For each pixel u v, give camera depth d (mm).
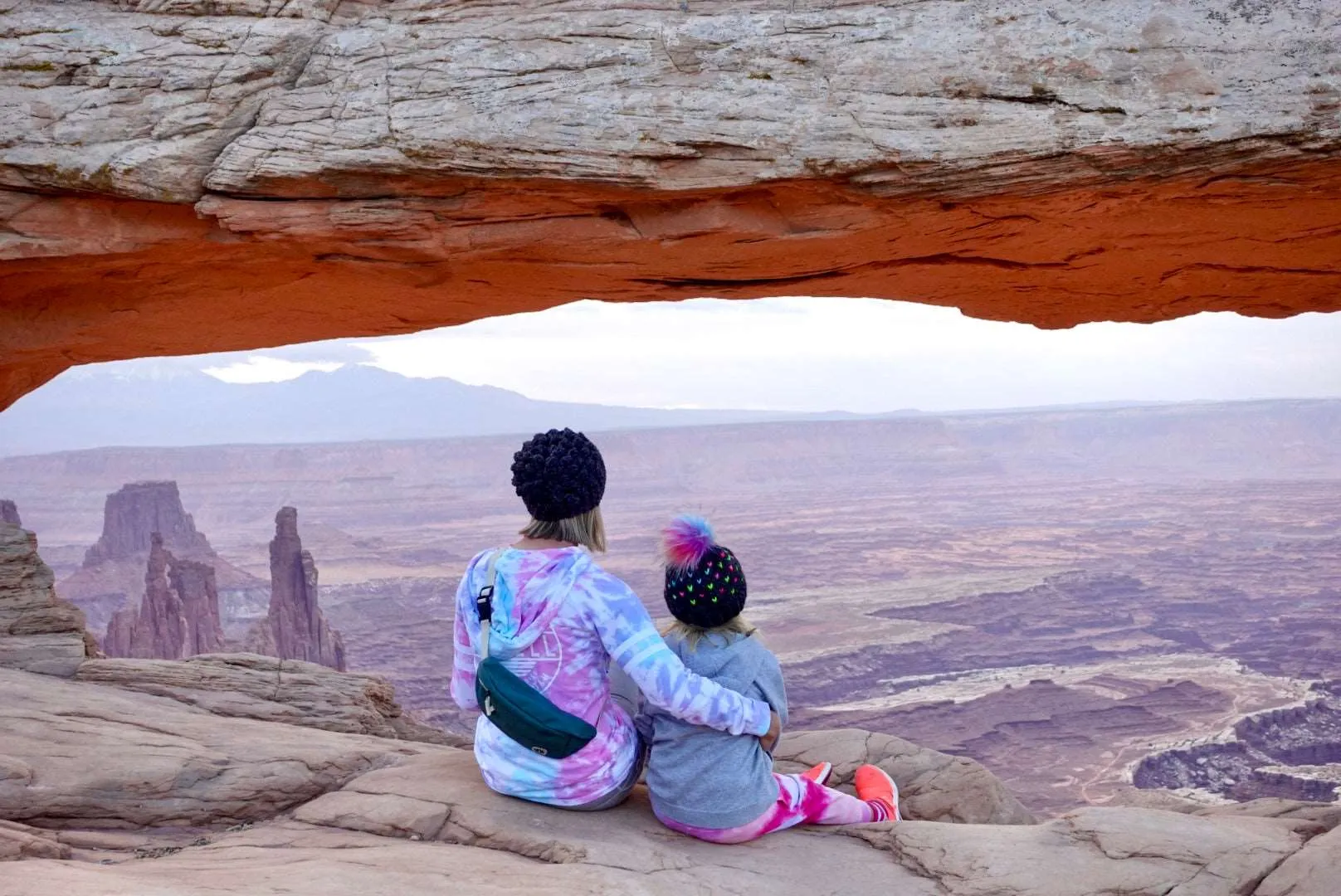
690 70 6973
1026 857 4316
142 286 8672
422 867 4020
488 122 7051
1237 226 7562
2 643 8219
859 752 5965
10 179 7418
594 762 4441
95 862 4492
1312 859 4184
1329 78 6359
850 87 6840
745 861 4266
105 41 7332
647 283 8672
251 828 4938
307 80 7301
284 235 7539
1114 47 6578
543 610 4250
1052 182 6777
